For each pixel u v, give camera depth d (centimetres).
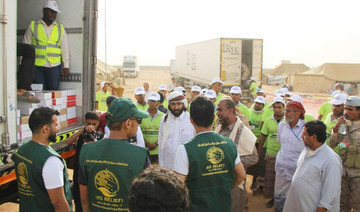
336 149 420
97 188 216
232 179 240
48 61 504
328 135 478
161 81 4412
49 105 447
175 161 229
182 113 432
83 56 505
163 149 432
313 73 3488
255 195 584
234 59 1630
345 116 415
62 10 514
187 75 2428
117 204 213
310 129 315
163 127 437
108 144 218
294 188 329
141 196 108
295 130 426
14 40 325
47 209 247
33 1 538
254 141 342
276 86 4116
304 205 320
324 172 309
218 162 229
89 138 352
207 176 226
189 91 2522
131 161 212
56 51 506
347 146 405
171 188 109
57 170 241
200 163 224
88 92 507
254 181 610
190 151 224
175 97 421
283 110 505
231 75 1634
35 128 249
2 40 310
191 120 245
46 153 242
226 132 351
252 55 1655
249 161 340
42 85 493
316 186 313
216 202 229
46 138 253
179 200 109
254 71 1667
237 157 246
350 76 3306
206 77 1880
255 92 1541
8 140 315
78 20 505
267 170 527
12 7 321
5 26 311
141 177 116
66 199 258
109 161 212
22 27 550
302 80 3441
